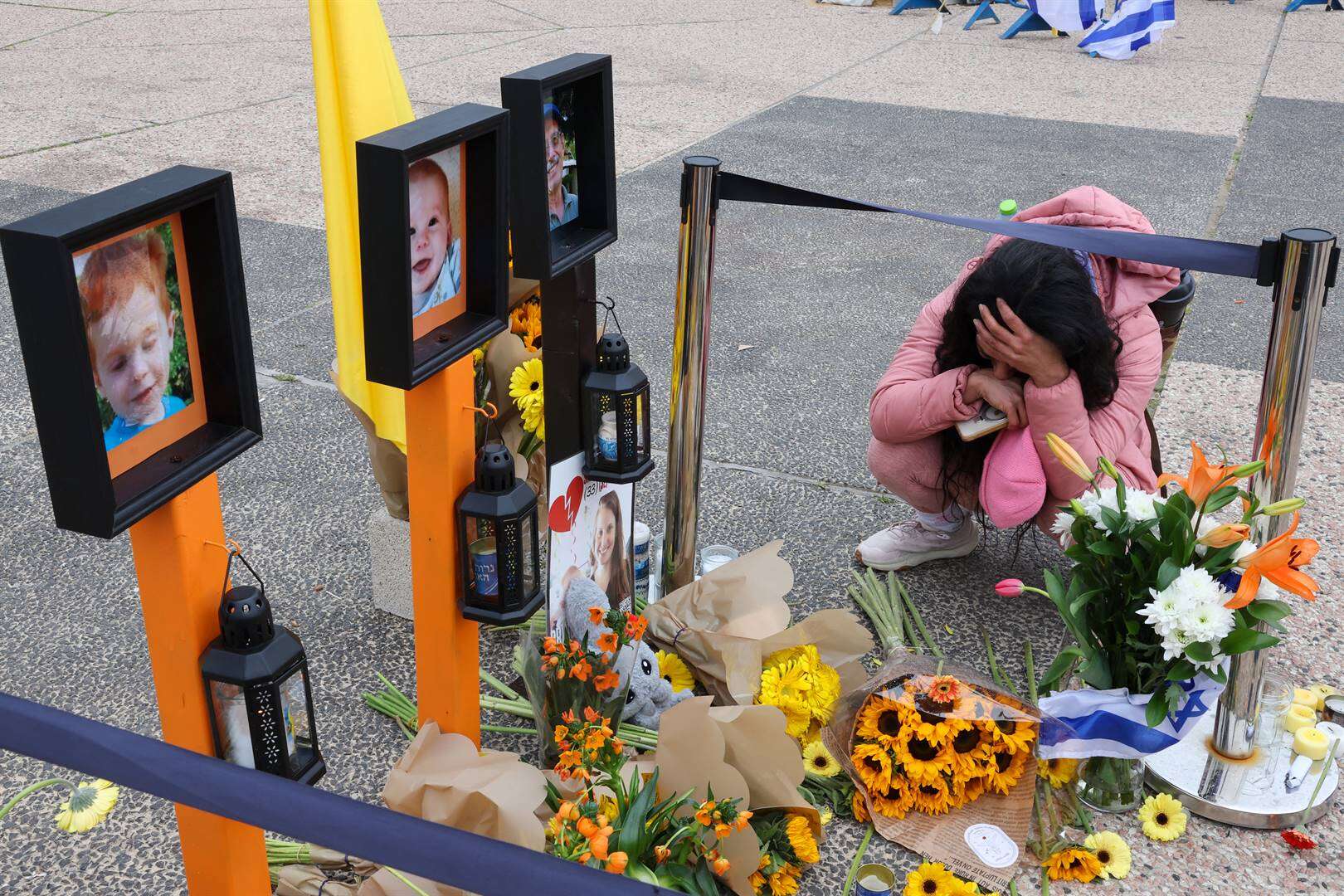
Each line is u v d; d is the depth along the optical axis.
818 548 2.97
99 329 1.25
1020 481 2.53
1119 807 2.17
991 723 2.05
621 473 2.14
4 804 2.11
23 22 9.49
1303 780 2.20
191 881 1.65
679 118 7.20
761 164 6.30
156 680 1.54
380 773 2.22
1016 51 9.54
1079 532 2.11
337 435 3.47
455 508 1.91
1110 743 2.08
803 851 1.96
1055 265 2.41
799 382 3.95
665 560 2.58
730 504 3.17
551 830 1.84
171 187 1.28
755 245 5.23
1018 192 5.95
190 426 1.42
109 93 7.33
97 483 1.24
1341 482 3.35
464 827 1.86
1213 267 1.93
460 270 1.80
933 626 2.68
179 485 1.35
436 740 2.02
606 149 2.02
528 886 1.10
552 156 1.94
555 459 2.04
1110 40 9.27
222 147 6.26
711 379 3.95
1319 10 11.68
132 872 1.99
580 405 2.09
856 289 4.78
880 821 2.09
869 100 7.79
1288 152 6.80
